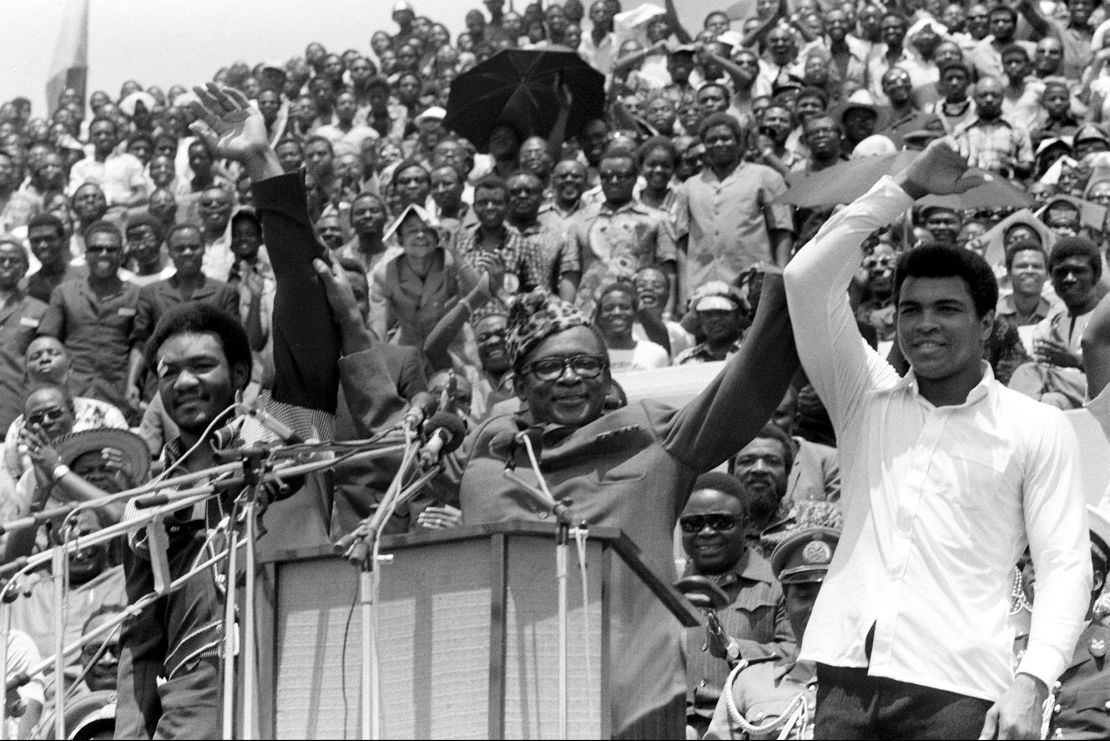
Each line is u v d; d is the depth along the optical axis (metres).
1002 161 29.61
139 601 9.48
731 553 14.74
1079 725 12.09
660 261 26.75
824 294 9.90
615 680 8.36
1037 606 9.34
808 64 33.78
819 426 19.42
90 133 37.22
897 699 9.27
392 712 8.25
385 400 11.62
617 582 8.50
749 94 35.03
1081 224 24.41
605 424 10.42
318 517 11.13
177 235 24.53
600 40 42.25
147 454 14.77
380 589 8.38
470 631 8.23
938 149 9.95
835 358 9.94
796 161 29.41
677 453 10.29
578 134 32.94
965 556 9.39
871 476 9.65
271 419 9.73
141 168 36.88
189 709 9.89
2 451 21.61
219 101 11.69
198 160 33.31
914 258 9.77
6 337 25.22
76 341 24.31
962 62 31.38
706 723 13.21
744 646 13.65
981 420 9.57
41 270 26.38
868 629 9.36
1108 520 12.45
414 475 9.32
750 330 10.29
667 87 37.25
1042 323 20.03
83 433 14.74
